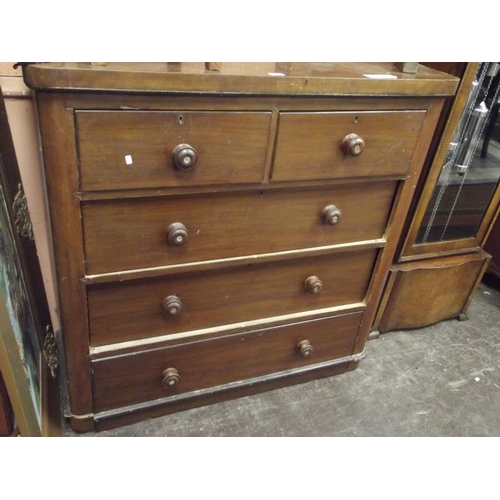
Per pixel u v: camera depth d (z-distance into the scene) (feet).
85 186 2.85
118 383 3.82
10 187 3.35
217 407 4.41
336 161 3.42
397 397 4.74
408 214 4.75
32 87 2.47
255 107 2.98
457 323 5.92
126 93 2.64
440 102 3.52
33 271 3.80
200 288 3.68
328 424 4.36
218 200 3.30
